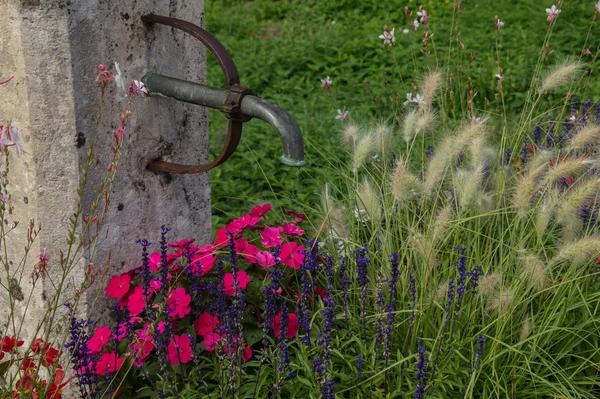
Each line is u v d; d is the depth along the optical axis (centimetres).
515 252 301
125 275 283
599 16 805
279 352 256
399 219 307
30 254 276
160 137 294
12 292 289
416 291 288
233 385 243
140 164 290
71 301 279
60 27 252
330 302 249
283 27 955
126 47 273
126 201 288
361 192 302
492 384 264
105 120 272
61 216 270
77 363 264
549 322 281
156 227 304
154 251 305
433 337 280
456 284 285
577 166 281
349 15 977
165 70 291
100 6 261
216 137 557
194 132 310
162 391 247
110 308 267
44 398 253
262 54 805
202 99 269
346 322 273
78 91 261
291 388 260
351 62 753
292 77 743
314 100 641
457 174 306
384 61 755
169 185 304
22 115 259
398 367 262
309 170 497
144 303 270
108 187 279
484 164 326
